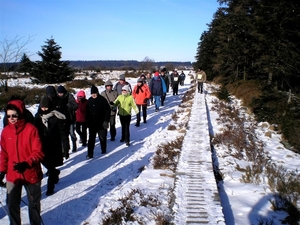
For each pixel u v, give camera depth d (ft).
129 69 279.90
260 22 40.65
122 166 23.00
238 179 19.26
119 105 29.01
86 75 164.35
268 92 44.52
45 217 15.06
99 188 18.83
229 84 88.43
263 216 14.24
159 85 49.49
